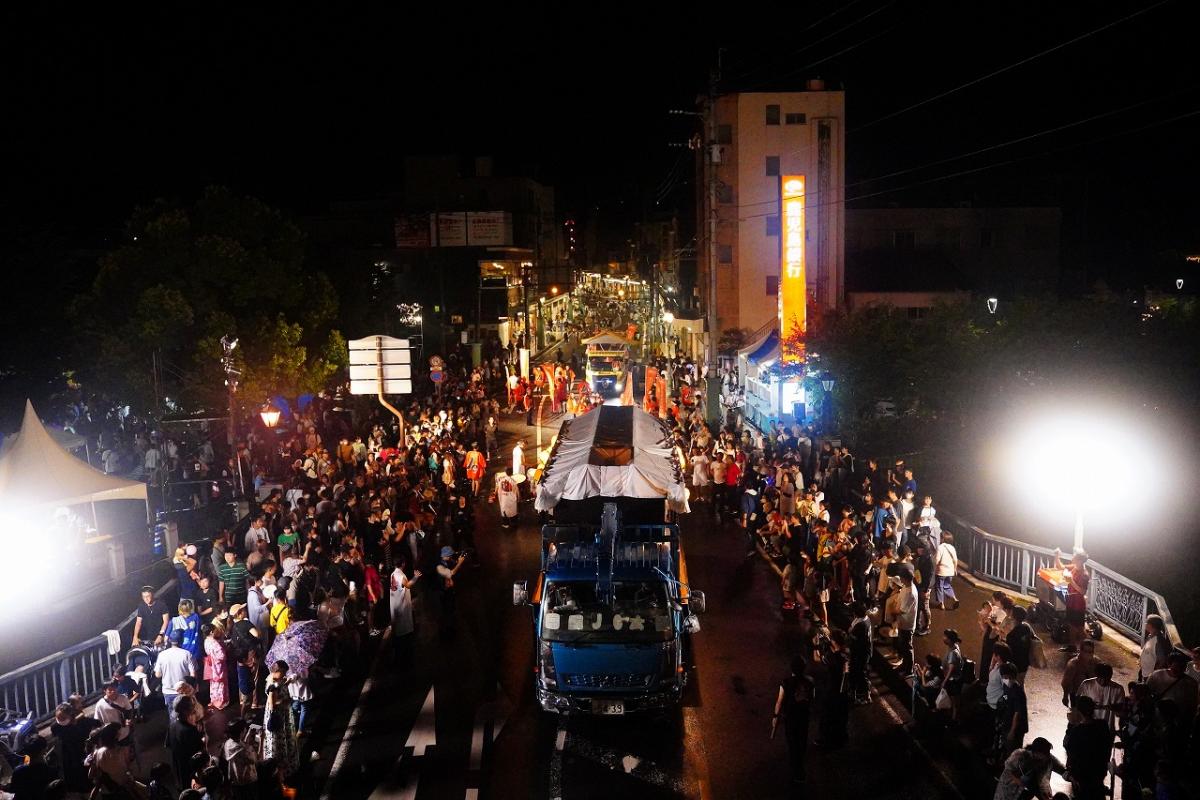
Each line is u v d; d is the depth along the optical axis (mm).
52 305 25359
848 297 49625
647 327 78250
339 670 14961
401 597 15266
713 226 32906
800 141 52375
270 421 25719
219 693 12930
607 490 16406
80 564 18438
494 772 11891
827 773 11703
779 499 20891
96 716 11055
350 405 35688
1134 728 10227
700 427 30172
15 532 17078
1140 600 14680
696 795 11258
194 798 8375
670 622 13211
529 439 36406
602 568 13602
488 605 18281
